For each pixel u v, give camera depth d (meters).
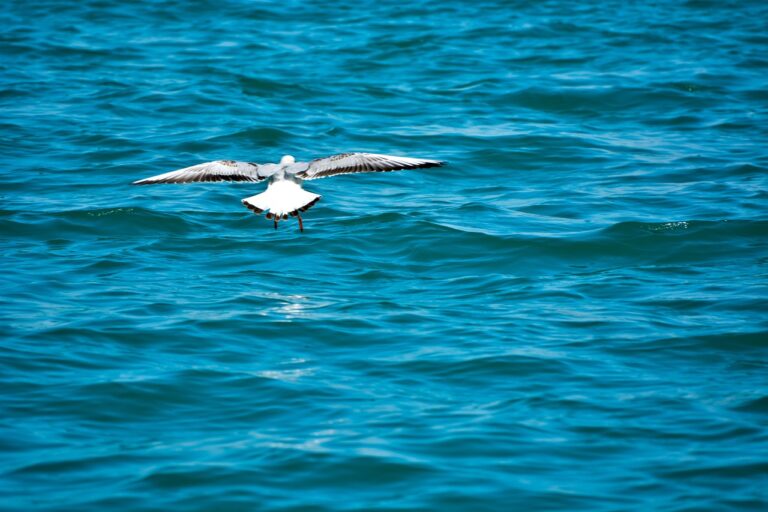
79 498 10.83
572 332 15.45
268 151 24.92
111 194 21.89
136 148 24.88
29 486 11.06
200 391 13.39
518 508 10.76
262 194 11.12
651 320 15.93
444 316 16.08
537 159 24.88
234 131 26.11
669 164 24.38
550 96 29.62
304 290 17.17
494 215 20.98
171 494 10.92
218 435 12.30
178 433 12.36
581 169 24.19
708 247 19.28
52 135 25.72
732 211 21.02
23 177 22.77
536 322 15.84
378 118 27.77
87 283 17.27
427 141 25.89
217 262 18.52
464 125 27.23
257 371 14.01
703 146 25.72
